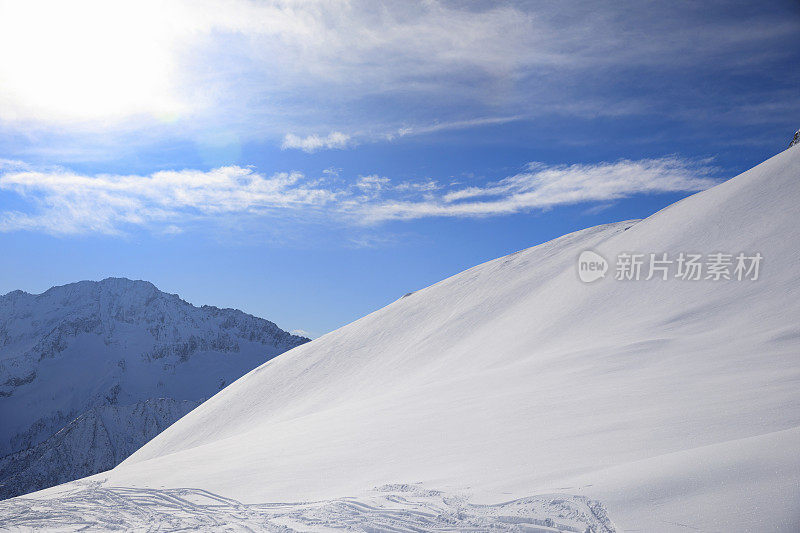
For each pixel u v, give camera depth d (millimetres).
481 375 28609
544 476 10930
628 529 7871
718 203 45312
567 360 26188
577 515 8680
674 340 25953
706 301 31828
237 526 11812
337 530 10164
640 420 13750
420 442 16828
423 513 10242
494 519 9320
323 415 29531
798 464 8102
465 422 18188
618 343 28203
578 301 43281
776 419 11523
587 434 13531
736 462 8703
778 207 39531
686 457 9547
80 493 18562
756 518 7176
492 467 12516
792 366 17703
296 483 15156
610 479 9602
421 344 63844
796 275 30578
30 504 16734
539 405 18328
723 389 15633
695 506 7910
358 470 15117
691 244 41469
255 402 71188
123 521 13703
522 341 41656
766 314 27016
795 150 46188
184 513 13961
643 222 55562
